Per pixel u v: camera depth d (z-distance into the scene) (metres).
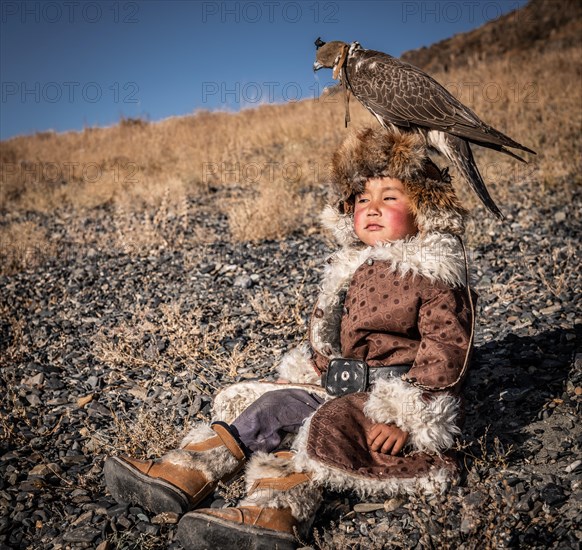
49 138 23.50
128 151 17.42
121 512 2.85
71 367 4.82
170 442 3.43
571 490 2.69
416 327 2.83
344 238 3.15
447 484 2.68
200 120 20.36
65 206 12.98
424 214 2.85
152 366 4.62
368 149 2.87
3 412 4.12
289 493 2.56
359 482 2.60
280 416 2.89
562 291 5.09
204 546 2.50
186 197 11.24
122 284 6.78
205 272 6.78
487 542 2.34
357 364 2.88
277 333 4.96
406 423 2.60
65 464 3.41
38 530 2.87
